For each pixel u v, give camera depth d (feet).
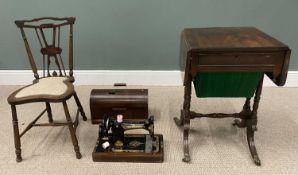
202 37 4.94
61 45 8.73
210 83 5.12
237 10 8.14
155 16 8.32
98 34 8.63
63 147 5.97
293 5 7.97
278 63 4.31
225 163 5.42
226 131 6.55
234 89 5.24
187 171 5.22
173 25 8.43
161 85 9.31
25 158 5.61
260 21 8.26
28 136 6.36
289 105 7.79
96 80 9.30
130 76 9.21
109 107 6.57
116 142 5.57
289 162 5.42
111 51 8.89
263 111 7.47
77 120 6.55
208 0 8.03
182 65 5.41
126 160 5.46
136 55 8.93
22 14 8.38
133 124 5.63
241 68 4.40
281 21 8.21
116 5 8.21
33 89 5.36
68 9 8.30
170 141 6.15
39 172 5.23
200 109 7.62
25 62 9.13
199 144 6.03
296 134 6.38
